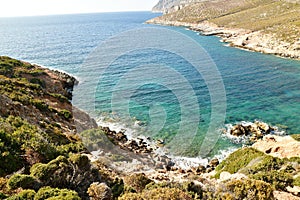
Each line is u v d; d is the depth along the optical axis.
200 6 172.75
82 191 11.05
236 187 10.76
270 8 127.75
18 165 12.21
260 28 95.00
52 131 19.77
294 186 12.99
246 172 15.88
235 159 19.23
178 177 15.84
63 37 105.88
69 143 18.44
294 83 45.12
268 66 57.03
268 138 24.42
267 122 30.38
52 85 36.50
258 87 43.03
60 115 26.28
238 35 95.00
